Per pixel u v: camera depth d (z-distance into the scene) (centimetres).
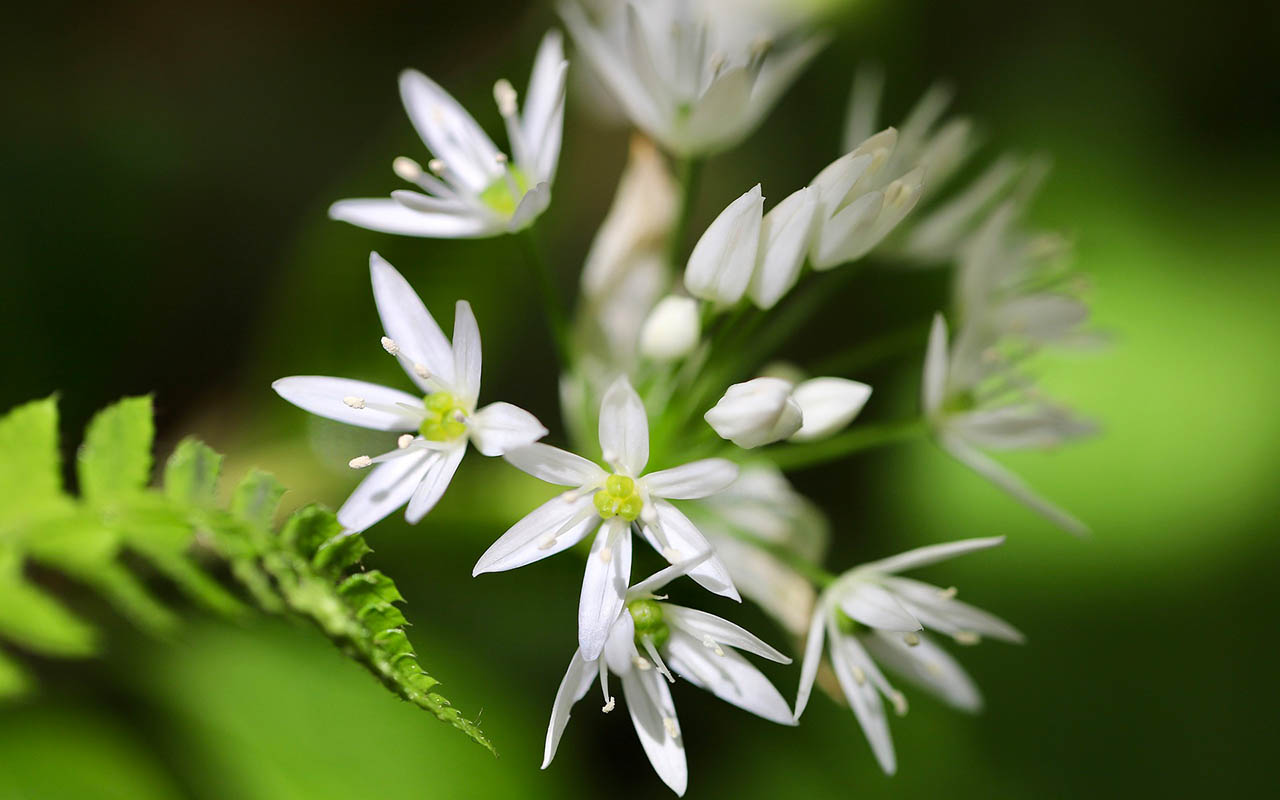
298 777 27
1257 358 32
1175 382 32
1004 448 29
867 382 32
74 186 31
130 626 27
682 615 26
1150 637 31
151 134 32
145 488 25
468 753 28
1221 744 30
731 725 30
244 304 32
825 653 27
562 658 30
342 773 27
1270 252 32
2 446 25
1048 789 30
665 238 29
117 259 31
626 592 25
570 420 29
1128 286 32
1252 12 34
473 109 30
